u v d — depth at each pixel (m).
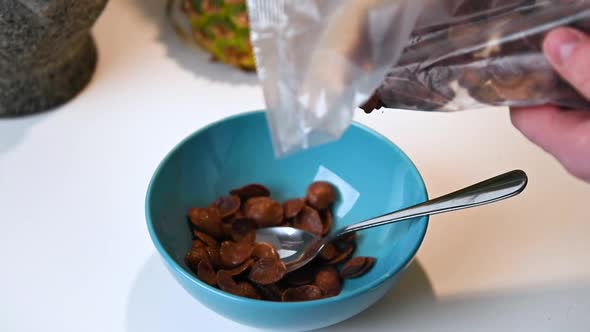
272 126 0.37
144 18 0.70
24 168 0.56
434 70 0.40
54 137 0.58
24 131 0.59
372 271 0.46
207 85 0.64
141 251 0.50
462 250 0.50
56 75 0.60
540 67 0.38
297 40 0.36
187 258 0.46
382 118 0.60
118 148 0.57
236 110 0.61
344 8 0.36
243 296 0.44
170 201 0.49
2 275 0.49
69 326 0.46
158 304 0.47
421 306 0.47
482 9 0.38
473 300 0.48
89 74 0.64
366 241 0.49
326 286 0.46
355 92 0.36
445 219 0.52
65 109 0.61
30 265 0.49
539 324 0.47
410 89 0.41
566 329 0.46
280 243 0.49
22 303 0.47
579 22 0.37
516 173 0.44
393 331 0.46
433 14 0.38
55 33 0.54
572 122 0.40
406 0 0.35
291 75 0.37
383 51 0.36
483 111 0.61
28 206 0.53
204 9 0.61
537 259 0.50
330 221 0.51
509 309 0.47
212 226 0.48
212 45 0.63
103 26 0.69
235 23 0.60
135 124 0.60
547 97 0.40
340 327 0.46
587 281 0.49
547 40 0.37
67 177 0.55
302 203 0.51
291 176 0.54
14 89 0.59
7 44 0.53
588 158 0.40
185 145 0.50
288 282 0.47
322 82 0.36
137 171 0.56
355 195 0.52
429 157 0.57
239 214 0.50
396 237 0.47
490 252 0.50
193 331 0.46
